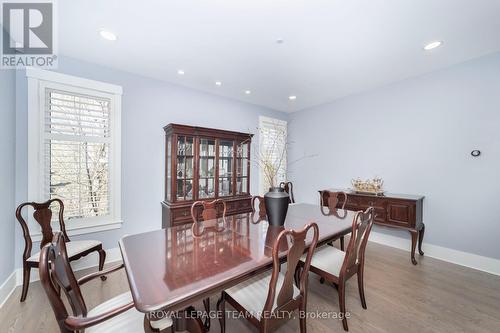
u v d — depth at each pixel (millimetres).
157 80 3092
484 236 2523
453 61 2604
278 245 1126
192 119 3453
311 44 2186
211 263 1240
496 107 2432
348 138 3850
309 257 1394
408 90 3102
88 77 2564
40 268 912
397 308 1859
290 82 3205
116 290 2102
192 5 1647
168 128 2967
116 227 2754
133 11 1708
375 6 1656
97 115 2625
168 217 2863
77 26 1898
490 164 2479
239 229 1903
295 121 4801
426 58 2516
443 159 2812
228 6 1655
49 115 2355
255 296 1384
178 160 2977
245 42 2148
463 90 2641
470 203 2615
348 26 1901
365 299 1981
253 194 4328
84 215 2541
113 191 2748
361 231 1728
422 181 2998
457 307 1869
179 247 1478
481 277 2359
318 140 4348
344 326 1614
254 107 4324
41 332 1576
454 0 1600
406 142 3139
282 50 2303
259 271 1250
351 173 3814
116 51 2324
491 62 2447
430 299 1979
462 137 2664
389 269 2539
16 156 2191
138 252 1389
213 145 3312
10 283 2045
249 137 3678
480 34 2043
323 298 2016
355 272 1787
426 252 2945
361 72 2875
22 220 1963
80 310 1133
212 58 2473
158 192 3127
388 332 1596
